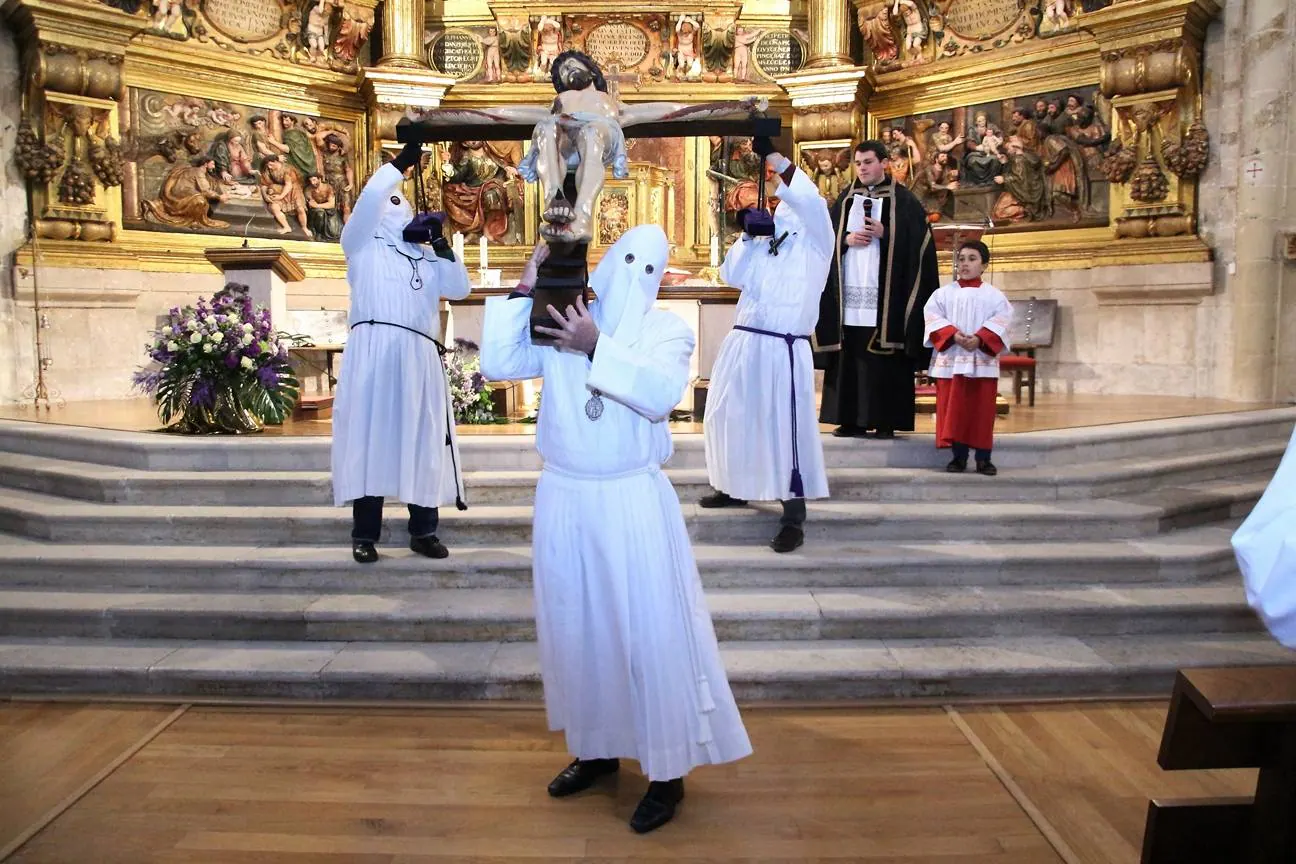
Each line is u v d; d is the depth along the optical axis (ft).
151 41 31.81
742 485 16.33
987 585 16.12
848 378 19.65
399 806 10.83
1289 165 29.14
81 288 29.96
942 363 18.35
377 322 15.48
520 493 18.22
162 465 19.39
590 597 10.04
